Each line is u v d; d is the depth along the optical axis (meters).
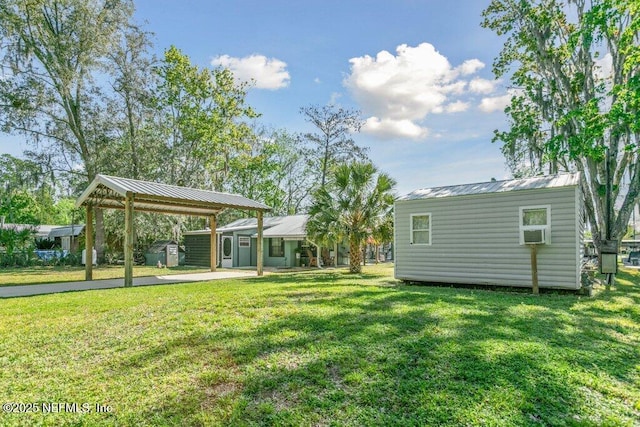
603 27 11.81
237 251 20.02
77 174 20.02
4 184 18.50
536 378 3.20
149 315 5.54
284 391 3.04
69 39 18.02
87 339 4.45
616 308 6.35
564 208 8.06
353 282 9.91
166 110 23.30
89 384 3.25
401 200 10.58
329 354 3.75
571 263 7.93
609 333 4.76
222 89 24.48
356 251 13.73
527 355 3.71
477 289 8.98
